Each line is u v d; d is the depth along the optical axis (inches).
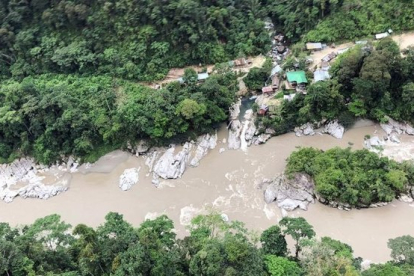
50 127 2637.8
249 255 1541.6
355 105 2615.7
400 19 3053.6
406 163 2240.4
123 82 3021.7
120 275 1462.8
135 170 2605.8
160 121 2628.0
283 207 2246.6
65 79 3070.9
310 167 2297.0
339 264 1557.6
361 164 2269.9
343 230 2112.5
